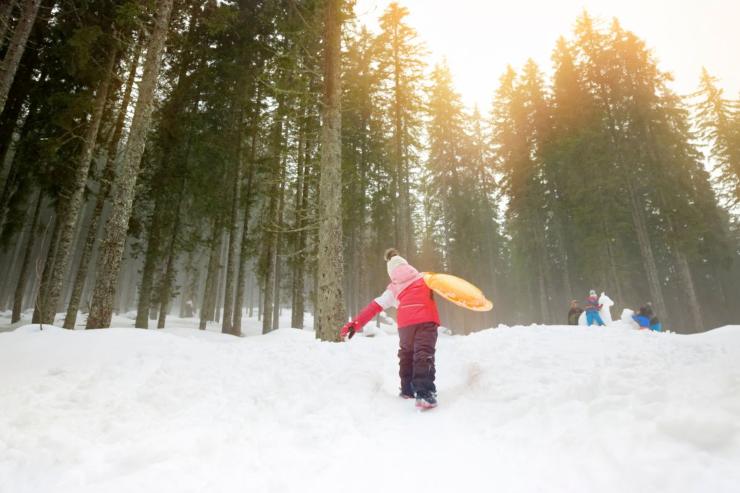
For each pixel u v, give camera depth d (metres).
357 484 1.87
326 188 8.23
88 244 12.45
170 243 15.21
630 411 2.09
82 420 2.87
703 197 22.08
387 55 18.66
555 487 1.65
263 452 2.29
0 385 3.59
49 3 11.98
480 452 2.11
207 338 13.11
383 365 4.54
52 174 12.34
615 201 20.80
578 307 13.16
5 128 13.25
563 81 24.39
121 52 12.07
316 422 2.71
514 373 3.59
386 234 21.53
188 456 2.24
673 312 25.11
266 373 4.11
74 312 11.91
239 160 15.74
